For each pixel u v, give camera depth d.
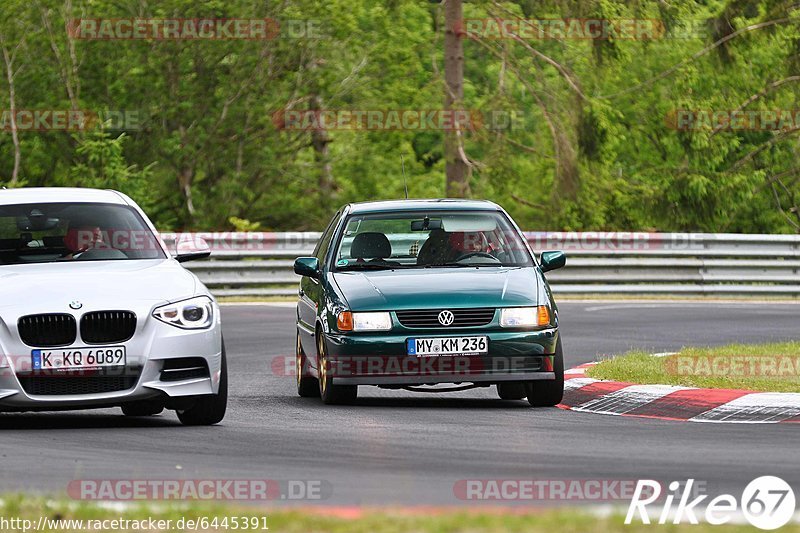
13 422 37.53
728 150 145.38
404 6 130.75
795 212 146.00
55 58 125.50
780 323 68.62
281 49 127.19
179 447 31.33
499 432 33.94
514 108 111.31
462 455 29.89
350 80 132.12
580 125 113.19
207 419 35.88
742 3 124.31
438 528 20.53
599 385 42.09
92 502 23.05
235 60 127.75
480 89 153.38
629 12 111.50
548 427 34.97
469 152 126.56
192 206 131.88
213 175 133.12
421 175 155.38
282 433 33.94
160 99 128.25
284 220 138.25
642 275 89.00
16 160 122.19
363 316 39.59
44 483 26.09
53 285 34.97
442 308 39.53
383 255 43.47
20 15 123.12
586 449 30.67
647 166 152.88
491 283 40.53
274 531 20.56
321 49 129.12
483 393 45.22
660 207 137.62
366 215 44.56
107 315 34.44
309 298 44.03
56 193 40.38
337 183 143.62
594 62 113.06
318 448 31.11
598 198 125.88
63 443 32.03
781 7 123.25
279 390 45.94
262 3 124.81
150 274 36.38
